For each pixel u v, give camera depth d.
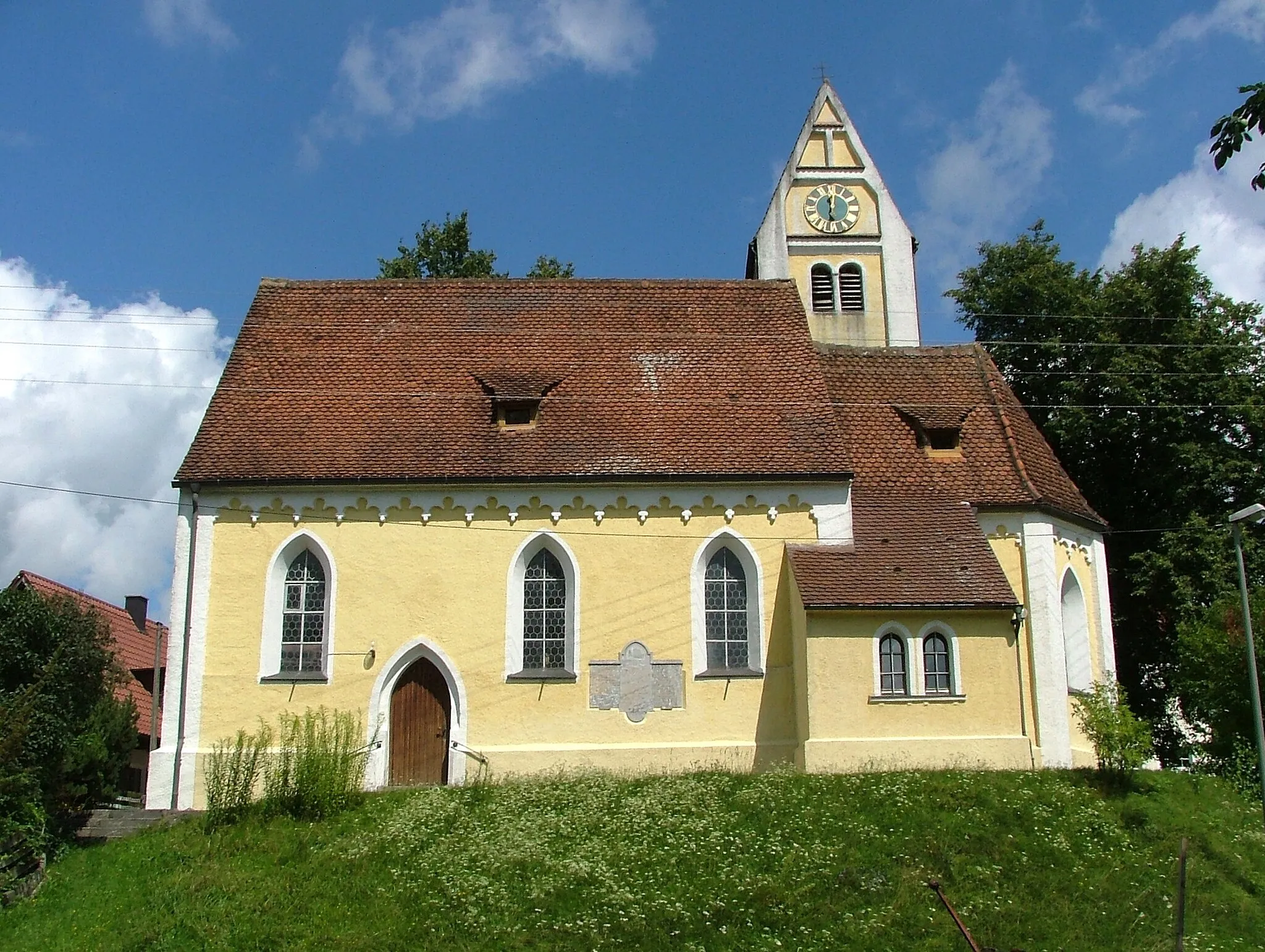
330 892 22.31
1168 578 38.47
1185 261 42.56
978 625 29.44
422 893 22.11
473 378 34.03
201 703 29.47
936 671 29.30
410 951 20.34
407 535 30.66
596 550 30.78
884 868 22.78
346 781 26.36
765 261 47.94
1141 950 20.62
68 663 28.66
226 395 33.03
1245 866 24.03
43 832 24.67
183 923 21.31
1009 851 23.61
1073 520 33.44
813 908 21.58
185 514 30.56
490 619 30.28
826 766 28.28
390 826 24.83
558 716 29.84
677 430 32.53
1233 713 31.89
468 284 37.34
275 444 31.67
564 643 30.55
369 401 33.16
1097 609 33.72
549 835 24.30
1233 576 37.53
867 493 32.62
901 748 28.52
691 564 30.78
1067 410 41.50
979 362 37.22
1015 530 32.31
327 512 30.70
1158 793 26.95
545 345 35.34
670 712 29.98
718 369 34.72
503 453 31.66
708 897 21.77
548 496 30.98
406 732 29.89
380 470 30.94
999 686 29.11
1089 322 43.34
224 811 25.86
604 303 36.91
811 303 47.59
